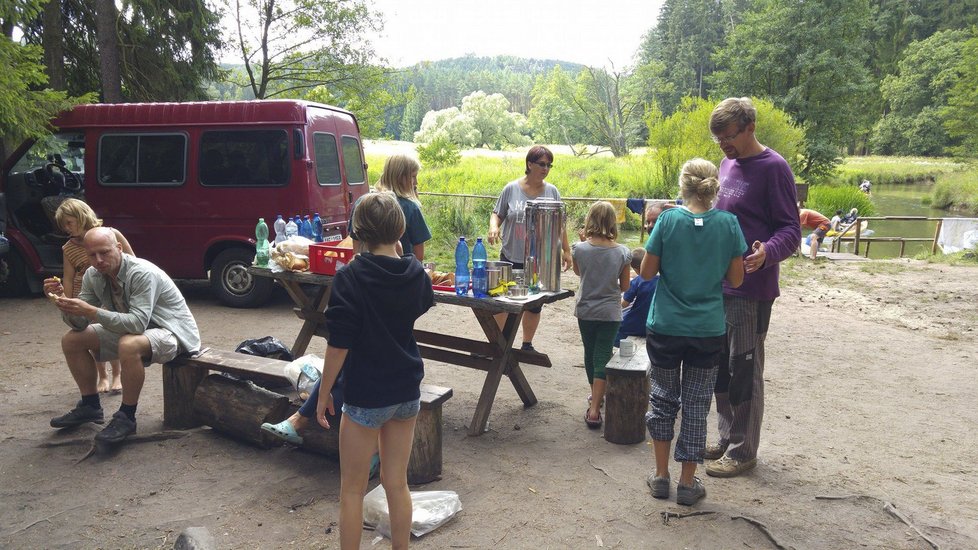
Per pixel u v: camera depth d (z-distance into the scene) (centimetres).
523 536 305
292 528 308
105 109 776
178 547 279
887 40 7112
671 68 7919
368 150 4181
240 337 649
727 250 322
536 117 6881
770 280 350
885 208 2955
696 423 329
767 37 3594
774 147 2380
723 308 332
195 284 927
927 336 746
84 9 1273
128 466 369
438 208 1609
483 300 408
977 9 6788
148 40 1345
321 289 537
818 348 686
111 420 393
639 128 5691
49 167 825
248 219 753
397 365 252
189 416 421
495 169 2828
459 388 527
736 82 3772
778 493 352
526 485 358
